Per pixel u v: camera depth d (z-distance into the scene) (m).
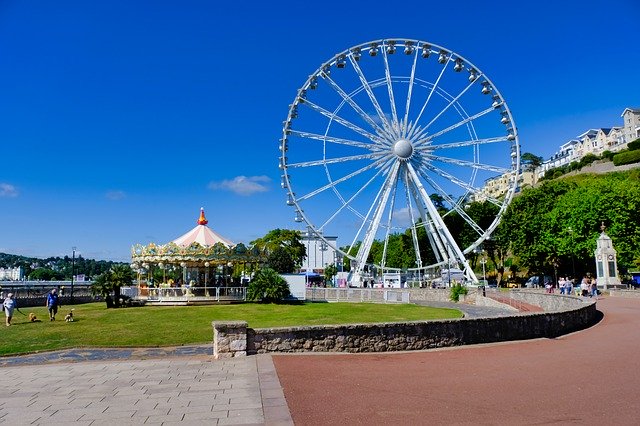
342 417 9.64
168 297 45.25
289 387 12.12
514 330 19.86
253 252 49.44
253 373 13.85
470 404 10.45
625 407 9.98
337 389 11.88
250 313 36.38
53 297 33.66
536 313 20.77
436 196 87.88
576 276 75.50
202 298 45.50
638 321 25.59
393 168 56.16
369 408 10.23
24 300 47.69
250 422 9.41
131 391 12.21
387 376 13.30
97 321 32.09
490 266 111.00
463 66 56.38
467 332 18.73
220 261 46.78
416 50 56.62
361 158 55.97
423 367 14.53
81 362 16.98
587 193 72.56
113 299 44.22
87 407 10.80
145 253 46.12
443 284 66.94
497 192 180.88
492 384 12.24
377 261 129.00
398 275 73.25
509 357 16.05
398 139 56.00
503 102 55.12
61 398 11.68
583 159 153.38
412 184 57.16
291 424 9.22
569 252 70.38
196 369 14.62
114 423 9.57
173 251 45.66
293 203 55.12
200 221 52.25
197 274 53.16
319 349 17.02
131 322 31.28
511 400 10.71
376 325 17.41
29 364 17.91
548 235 73.81
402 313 36.59
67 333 26.50
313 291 55.84
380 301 50.53
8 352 20.97
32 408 10.80
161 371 14.55
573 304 26.78
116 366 15.66
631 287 58.22
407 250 96.88
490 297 45.81
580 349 17.36
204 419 9.68
